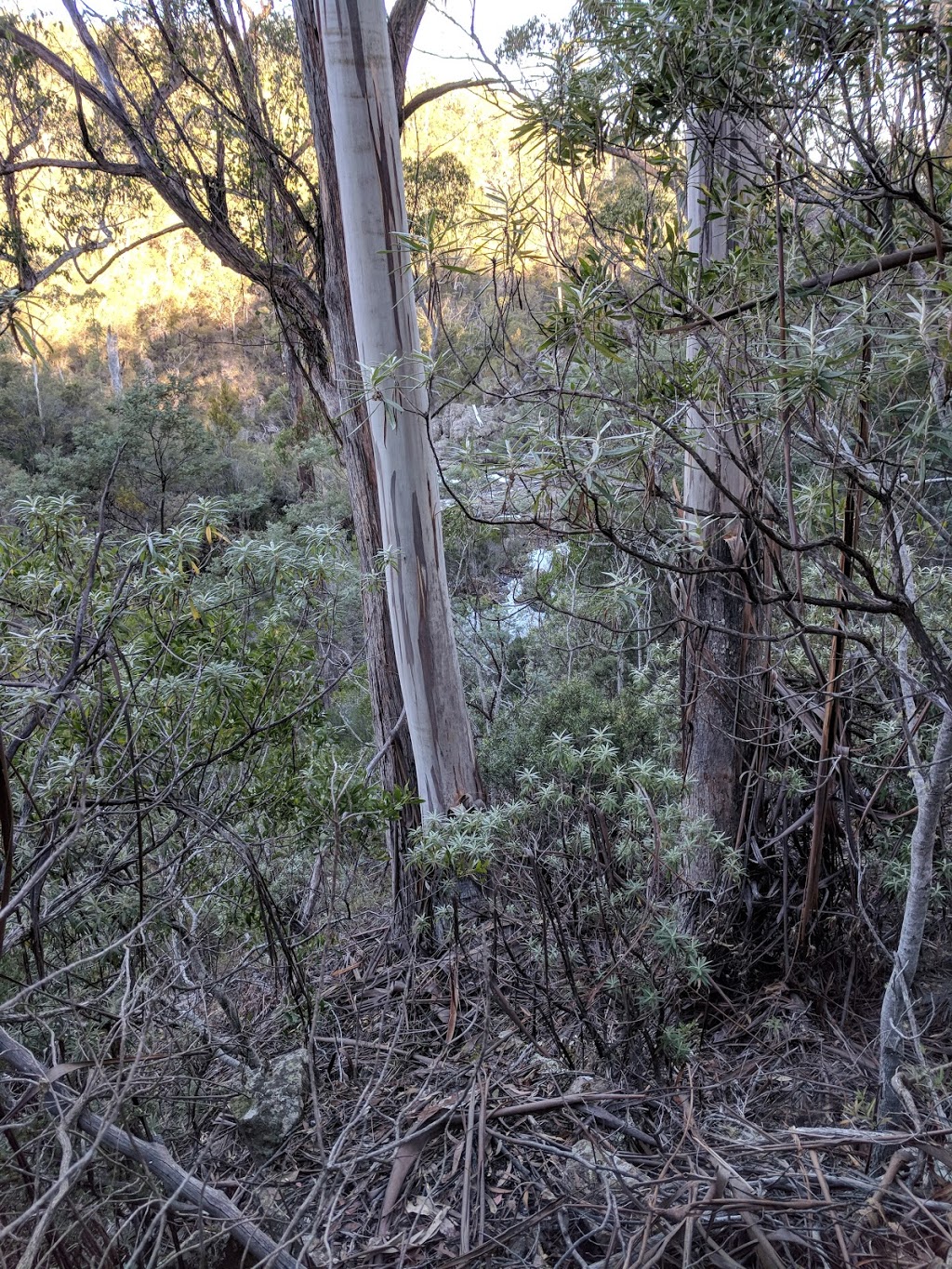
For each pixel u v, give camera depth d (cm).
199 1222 134
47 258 1067
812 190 174
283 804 282
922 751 263
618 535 190
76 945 235
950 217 162
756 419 161
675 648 362
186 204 695
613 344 183
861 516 195
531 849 267
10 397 1919
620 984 240
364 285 404
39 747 227
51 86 984
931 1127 170
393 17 516
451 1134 209
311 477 1362
